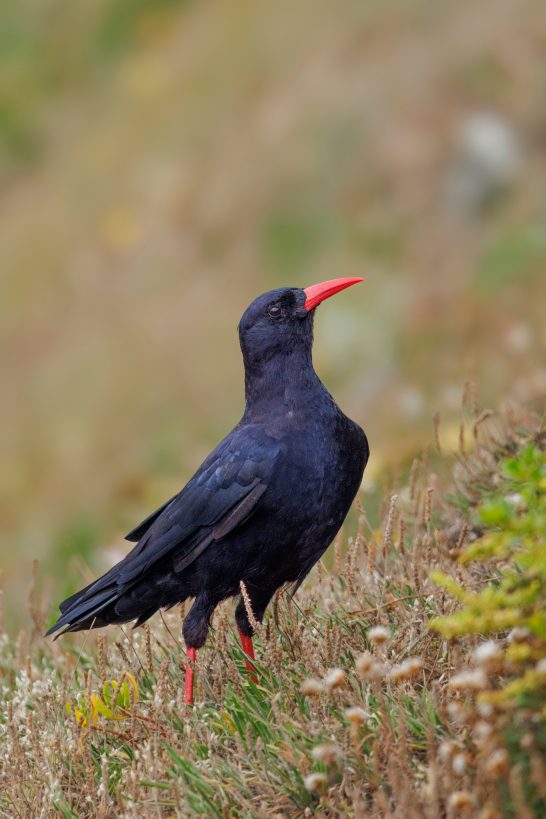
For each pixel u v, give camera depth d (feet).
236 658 27.27
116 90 104.73
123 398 78.59
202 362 78.18
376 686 22.21
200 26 104.94
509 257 69.05
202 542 27.84
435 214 77.41
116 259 88.79
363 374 69.62
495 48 82.58
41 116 106.32
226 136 91.66
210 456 28.32
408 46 87.30
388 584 27.09
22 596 51.19
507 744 19.49
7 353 86.74
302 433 27.84
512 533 19.22
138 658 27.94
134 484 71.56
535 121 78.69
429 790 19.70
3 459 79.00
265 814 21.26
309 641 25.25
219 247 84.89
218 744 23.81
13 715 27.02
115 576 28.86
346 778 21.13
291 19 96.89
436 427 33.17
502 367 51.24
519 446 32.40
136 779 22.97
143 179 93.25
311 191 82.48
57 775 24.53
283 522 27.53
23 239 94.27
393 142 81.56
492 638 23.54
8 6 119.24
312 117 85.97
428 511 28.27
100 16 111.75
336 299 74.79
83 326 85.46
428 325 68.59
